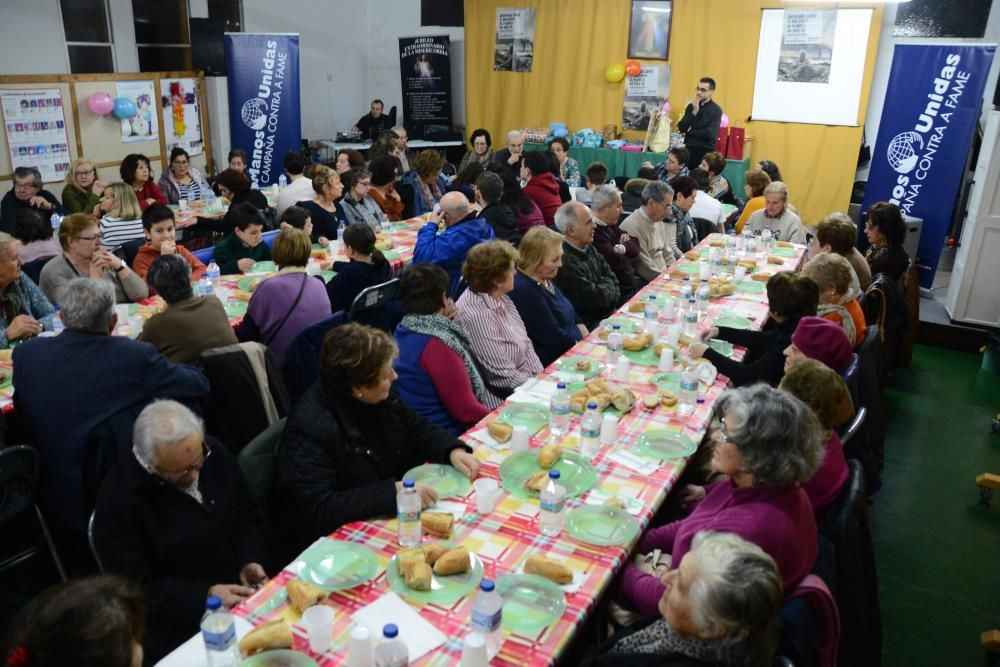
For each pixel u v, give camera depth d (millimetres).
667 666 1506
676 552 2078
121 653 1311
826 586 1895
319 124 12039
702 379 3242
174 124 9641
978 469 4332
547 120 11055
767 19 9281
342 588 1873
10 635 1309
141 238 5406
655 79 10164
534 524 2176
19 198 6238
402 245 5703
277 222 6500
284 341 3822
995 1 8211
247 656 1653
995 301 6074
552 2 10508
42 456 2666
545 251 3699
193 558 2209
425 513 2148
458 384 2865
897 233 5230
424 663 1639
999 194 5855
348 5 11883
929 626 3074
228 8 10516
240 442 2967
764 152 9734
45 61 8648
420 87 11555
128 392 2639
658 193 5328
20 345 2699
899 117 7125
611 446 2656
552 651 1690
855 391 3047
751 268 5121
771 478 1897
